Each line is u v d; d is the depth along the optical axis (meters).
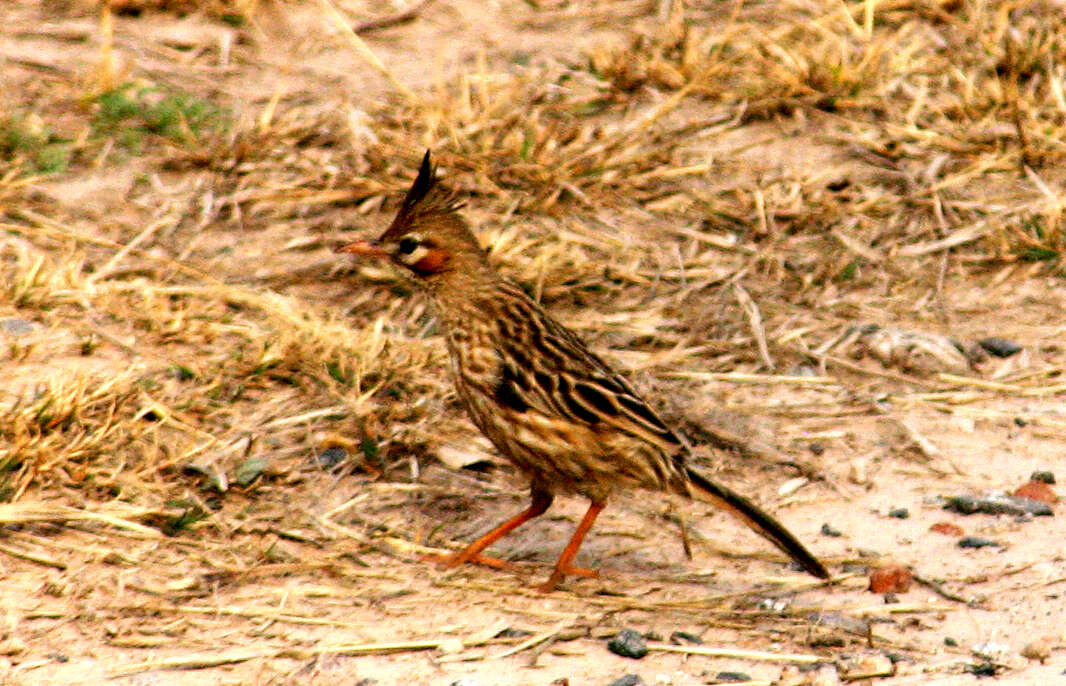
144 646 8.75
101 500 10.06
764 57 16.44
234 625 9.01
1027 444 11.59
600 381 9.58
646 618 9.38
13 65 15.38
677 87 16.02
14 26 16.16
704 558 10.15
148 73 15.52
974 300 13.56
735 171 14.97
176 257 13.18
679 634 9.20
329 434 11.09
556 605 9.48
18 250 12.94
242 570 9.54
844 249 14.12
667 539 10.39
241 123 14.86
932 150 15.38
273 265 13.22
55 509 9.77
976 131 15.59
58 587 9.15
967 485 11.05
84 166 14.16
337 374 11.74
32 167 13.98
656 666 8.85
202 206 13.82
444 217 10.07
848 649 9.10
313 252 13.42
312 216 13.90
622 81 15.96
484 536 10.00
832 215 14.48
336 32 16.67
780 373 12.50
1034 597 9.64
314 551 9.88
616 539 10.35
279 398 11.48
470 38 16.86
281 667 8.63
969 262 14.06
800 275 13.77
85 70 15.40
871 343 12.78
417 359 12.02
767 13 17.38
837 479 11.13
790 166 15.09
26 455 10.11
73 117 14.70
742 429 11.66
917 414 11.99
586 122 15.47
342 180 14.18
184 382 11.51
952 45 16.97
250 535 9.96
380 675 8.60
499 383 9.69
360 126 14.82
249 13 16.72
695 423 11.66
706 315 13.16
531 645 9.00
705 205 14.48
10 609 8.94
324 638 8.94
